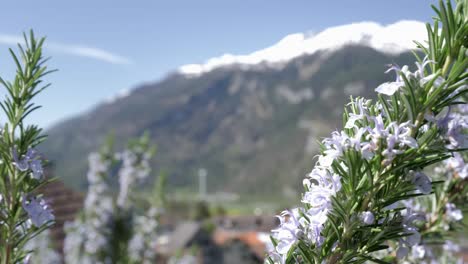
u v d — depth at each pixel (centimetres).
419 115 118
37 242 642
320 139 122
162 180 753
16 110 152
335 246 121
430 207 197
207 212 7400
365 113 119
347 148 116
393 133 115
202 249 2583
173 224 5134
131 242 723
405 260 178
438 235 193
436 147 117
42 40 153
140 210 719
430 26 117
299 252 126
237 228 4656
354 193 116
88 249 685
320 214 117
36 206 150
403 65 117
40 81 153
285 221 129
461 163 189
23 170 147
